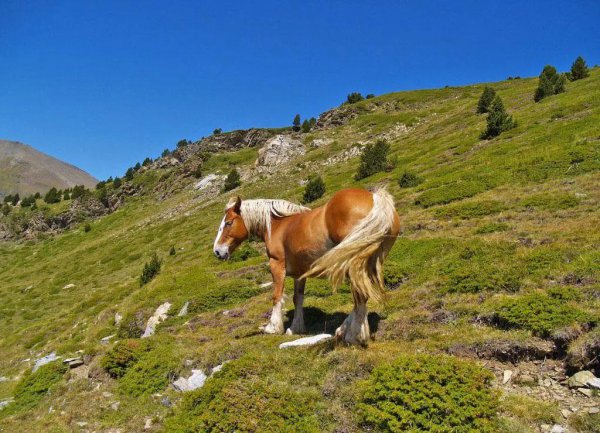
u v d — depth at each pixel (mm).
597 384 5504
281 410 5988
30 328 29438
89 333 21188
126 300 23609
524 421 5254
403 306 9742
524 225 14102
